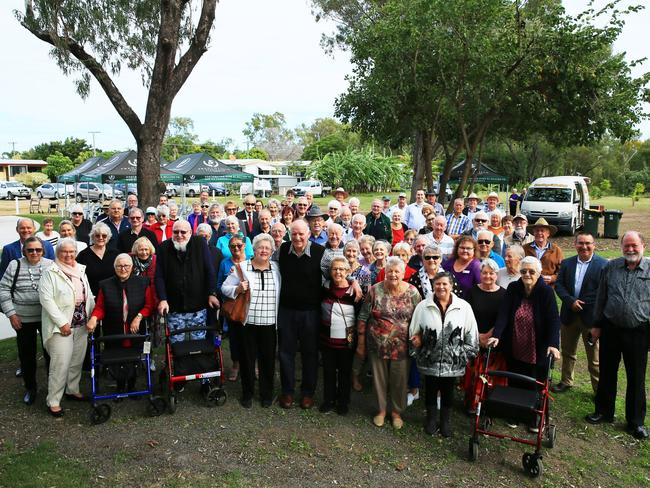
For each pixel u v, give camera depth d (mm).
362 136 18312
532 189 21828
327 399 5316
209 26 11703
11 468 4188
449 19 13719
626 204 42719
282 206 9992
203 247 5633
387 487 4109
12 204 36906
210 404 5410
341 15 25062
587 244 5680
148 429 4898
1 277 5844
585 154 55531
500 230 8008
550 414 5375
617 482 4246
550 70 15523
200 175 20141
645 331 4887
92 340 4977
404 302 4914
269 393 5426
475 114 17422
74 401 5484
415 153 24312
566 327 5863
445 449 4676
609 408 5156
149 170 11883
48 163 59875
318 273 5258
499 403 4359
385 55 14539
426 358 4730
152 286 5598
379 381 5055
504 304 5039
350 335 5152
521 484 4191
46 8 10844
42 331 5305
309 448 4629
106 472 4199
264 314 5234
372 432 4949
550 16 15250
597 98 15750
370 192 57125
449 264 5754
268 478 4184
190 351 5207
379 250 5613
